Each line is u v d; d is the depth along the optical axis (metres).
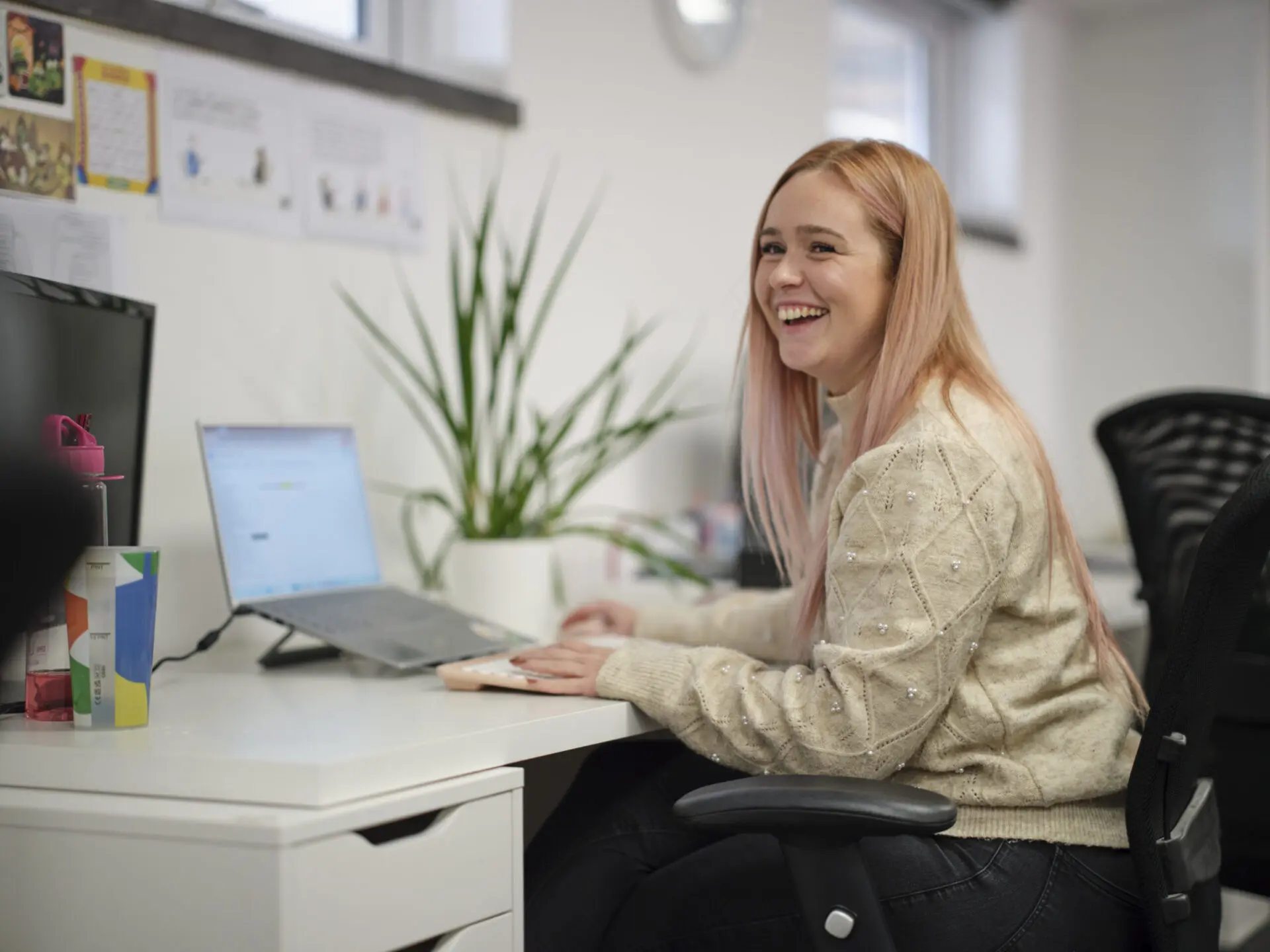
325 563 1.82
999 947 1.20
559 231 2.60
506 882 1.21
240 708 1.34
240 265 1.96
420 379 2.08
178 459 1.87
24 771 1.15
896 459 1.25
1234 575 1.10
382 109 2.20
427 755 1.14
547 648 1.50
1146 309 4.32
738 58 3.08
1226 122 4.17
